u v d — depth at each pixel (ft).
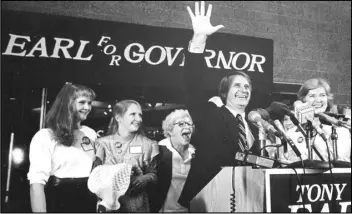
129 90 8.76
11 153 8.00
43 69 8.31
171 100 8.96
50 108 8.30
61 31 8.45
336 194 9.36
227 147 9.17
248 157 9.05
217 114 9.23
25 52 8.23
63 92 8.39
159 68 8.96
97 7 8.70
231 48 9.51
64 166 8.27
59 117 8.34
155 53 8.96
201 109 9.12
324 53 10.38
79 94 8.46
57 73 8.38
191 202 8.85
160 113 8.89
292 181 9.00
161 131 8.86
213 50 9.36
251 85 9.56
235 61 9.52
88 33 8.60
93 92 8.56
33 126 8.18
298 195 9.00
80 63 8.52
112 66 8.70
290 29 10.12
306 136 9.77
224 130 9.21
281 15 10.07
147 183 8.68
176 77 9.04
